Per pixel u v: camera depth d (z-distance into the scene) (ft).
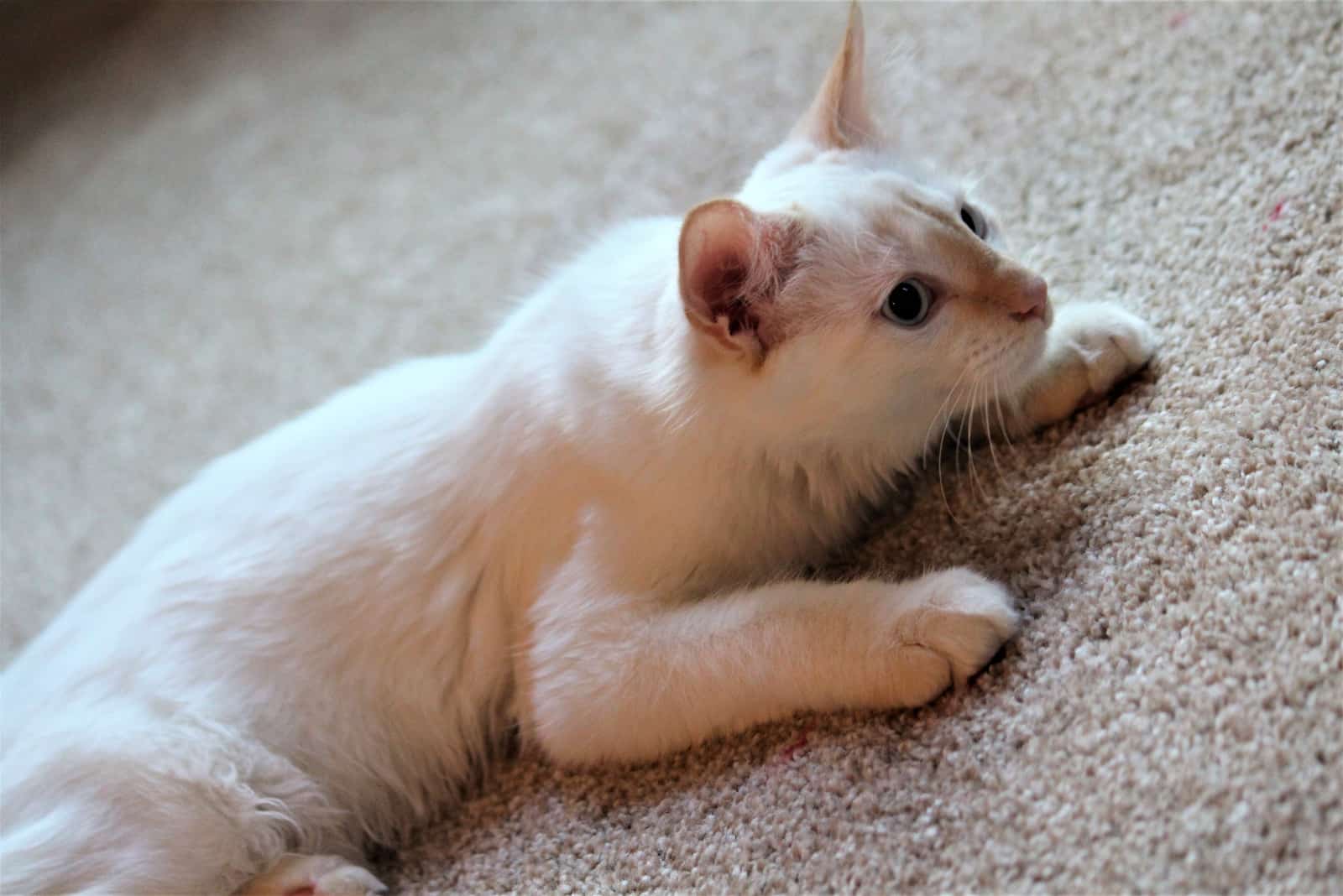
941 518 2.07
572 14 3.48
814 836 1.84
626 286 2.11
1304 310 1.93
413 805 2.16
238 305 3.10
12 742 2.07
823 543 2.13
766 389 1.97
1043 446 2.06
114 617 2.14
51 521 2.86
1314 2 2.18
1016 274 1.96
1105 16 2.50
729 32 3.05
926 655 1.87
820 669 1.91
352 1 4.00
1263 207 2.06
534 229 2.90
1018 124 2.47
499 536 2.11
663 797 1.98
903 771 1.84
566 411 2.08
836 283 1.96
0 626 2.72
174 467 2.84
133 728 2.03
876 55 2.55
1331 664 1.70
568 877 1.96
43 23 4.27
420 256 3.00
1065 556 1.91
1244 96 2.19
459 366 2.27
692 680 1.96
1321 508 1.79
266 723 2.08
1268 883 1.62
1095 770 1.74
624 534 2.04
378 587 2.12
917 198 2.00
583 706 2.00
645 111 3.00
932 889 1.74
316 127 3.53
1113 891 1.67
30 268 3.50
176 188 3.54
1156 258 2.14
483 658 2.13
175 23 4.21
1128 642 1.81
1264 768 1.67
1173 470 1.90
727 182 2.71
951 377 1.99
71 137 3.92
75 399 3.06
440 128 3.32
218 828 2.01
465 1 3.76
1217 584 1.80
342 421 2.24
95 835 1.98
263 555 2.14
